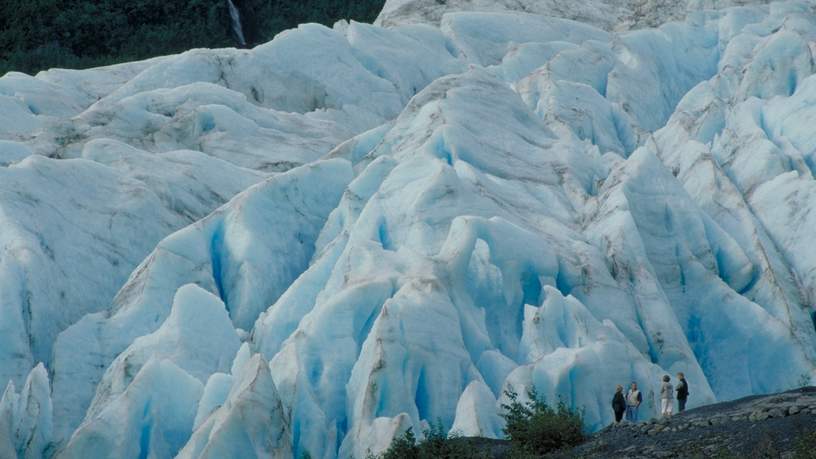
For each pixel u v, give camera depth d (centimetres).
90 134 9575
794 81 10450
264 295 7744
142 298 7381
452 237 7125
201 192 8819
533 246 7288
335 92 11144
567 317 6831
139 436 6156
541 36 12812
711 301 7725
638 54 11956
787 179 8706
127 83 10756
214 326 6962
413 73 11825
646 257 7675
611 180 8419
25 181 7956
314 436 6106
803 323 7656
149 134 9706
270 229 8094
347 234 7725
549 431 5159
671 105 11925
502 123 9012
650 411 6500
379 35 12025
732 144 9381
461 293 6938
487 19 12794
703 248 7975
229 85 10912
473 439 5556
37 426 6153
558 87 10512
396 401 6156
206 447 5572
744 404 5156
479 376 6481
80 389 6938
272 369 6319
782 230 8456
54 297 7400
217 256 7988
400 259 7094
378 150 8825
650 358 7169
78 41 16825
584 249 7556
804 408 4722
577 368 6406
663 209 8144
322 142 10031
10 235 7488
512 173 8481
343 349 6588
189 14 17450
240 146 9650
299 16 17888
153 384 6228
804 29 12106
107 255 8006
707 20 13025
